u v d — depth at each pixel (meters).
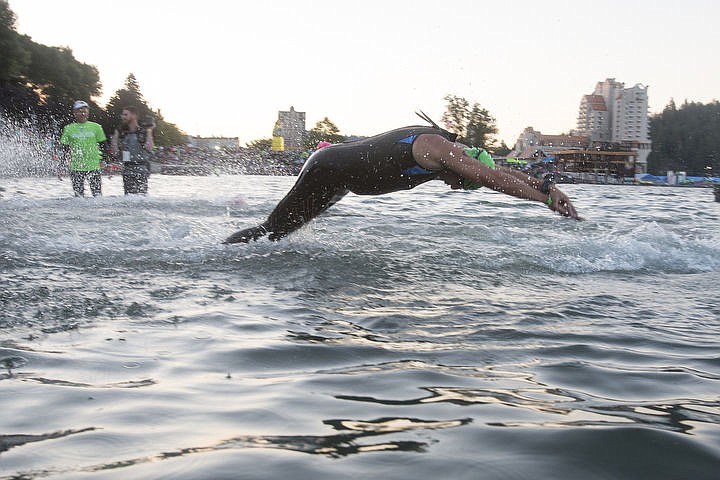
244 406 2.02
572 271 4.46
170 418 1.91
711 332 2.96
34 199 9.62
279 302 3.40
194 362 2.45
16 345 2.57
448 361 2.49
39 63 55.31
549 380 2.29
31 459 1.62
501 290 3.79
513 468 1.60
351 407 2.02
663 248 5.34
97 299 3.33
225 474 1.54
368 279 4.02
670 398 2.13
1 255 4.45
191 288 3.67
